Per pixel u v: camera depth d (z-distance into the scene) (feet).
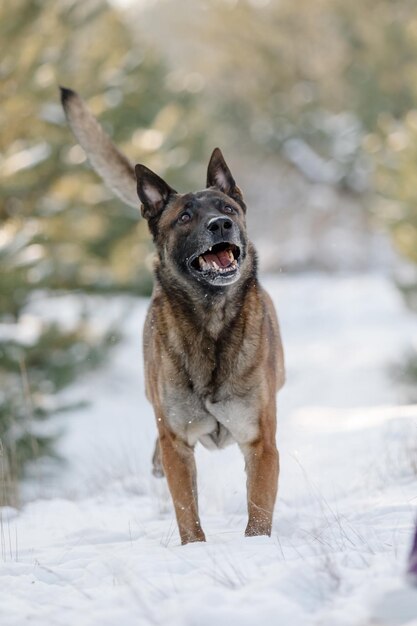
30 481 41.65
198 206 22.00
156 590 15.30
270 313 23.61
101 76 74.69
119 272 72.18
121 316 65.31
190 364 21.24
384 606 12.66
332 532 18.98
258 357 21.22
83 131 28.53
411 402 54.29
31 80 65.05
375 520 20.17
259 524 20.25
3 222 65.62
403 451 28.50
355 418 39.60
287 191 140.05
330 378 66.59
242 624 13.06
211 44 151.94
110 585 16.61
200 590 14.90
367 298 109.70
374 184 76.54
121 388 72.74
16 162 61.26
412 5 122.01
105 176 28.66
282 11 144.87
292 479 28.12
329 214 135.03
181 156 84.28
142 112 80.84
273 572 15.44
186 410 21.48
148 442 49.47
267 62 146.51
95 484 33.50
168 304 21.72
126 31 93.15
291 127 137.18
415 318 93.76
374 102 117.39
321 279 128.88
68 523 25.35
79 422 61.62
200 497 27.63
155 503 27.32
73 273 67.56
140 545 20.62
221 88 148.66
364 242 134.21
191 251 21.40
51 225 65.92
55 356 54.90
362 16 129.49
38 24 67.31
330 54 142.00
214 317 21.06
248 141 141.69
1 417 43.55
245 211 23.61
